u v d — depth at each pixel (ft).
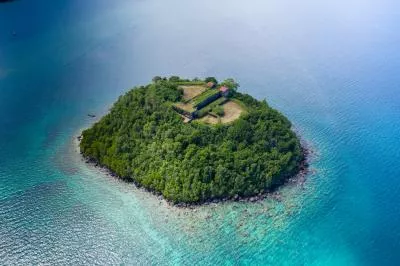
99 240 538.47
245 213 572.92
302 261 519.19
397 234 552.00
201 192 581.12
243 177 591.37
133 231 548.72
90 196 602.03
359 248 535.19
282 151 639.35
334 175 636.48
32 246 532.73
